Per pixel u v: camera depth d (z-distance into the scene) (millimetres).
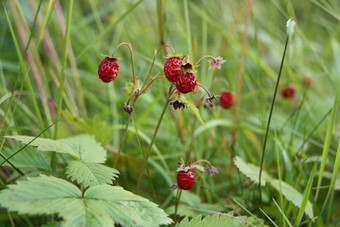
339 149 374
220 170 490
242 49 496
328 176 460
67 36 391
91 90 572
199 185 442
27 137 373
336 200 463
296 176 457
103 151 395
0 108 440
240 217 369
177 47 643
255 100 611
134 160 444
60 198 323
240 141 520
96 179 358
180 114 481
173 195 433
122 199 332
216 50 620
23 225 388
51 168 400
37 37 536
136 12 696
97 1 720
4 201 311
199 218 369
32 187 322
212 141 511
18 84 519
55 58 519
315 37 829
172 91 370
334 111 374
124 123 505
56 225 343
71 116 441
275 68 709
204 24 532
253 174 411
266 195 436
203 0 556
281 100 644
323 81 669
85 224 312
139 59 631
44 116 489
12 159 381
